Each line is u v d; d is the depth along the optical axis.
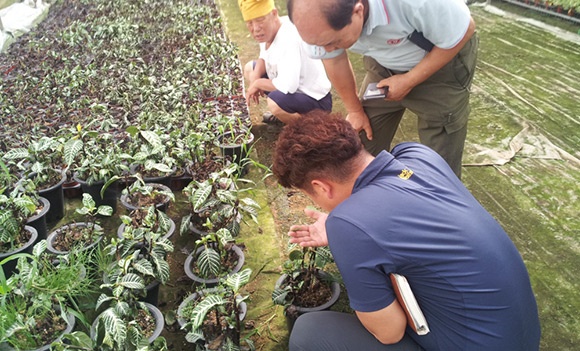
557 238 3.37
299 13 2.38
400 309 1.90
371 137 3.41
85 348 2.26
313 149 1.89
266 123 4.76
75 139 3.57
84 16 6.94
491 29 6.59
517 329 1.84
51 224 3.61
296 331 2.21
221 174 3.07
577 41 6.14
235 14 7.34
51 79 5.27
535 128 4.51
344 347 2.12
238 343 2.48
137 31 6.27
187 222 3.04
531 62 5.68
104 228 3.55
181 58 5.50
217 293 2.47
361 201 1.85
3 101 4.81
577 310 2.87
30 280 2.49
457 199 1.90
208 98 4.92
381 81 2.98
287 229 3.52
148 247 2.85
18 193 3.40
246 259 3.24
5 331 2.30
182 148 3.71
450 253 1.78
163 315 2.84
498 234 1.89
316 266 2.67
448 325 1.88
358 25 2.48
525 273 1.92
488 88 5.17
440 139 3.16
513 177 3.94
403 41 2.77
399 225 1.80
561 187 3.83
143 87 4.84
